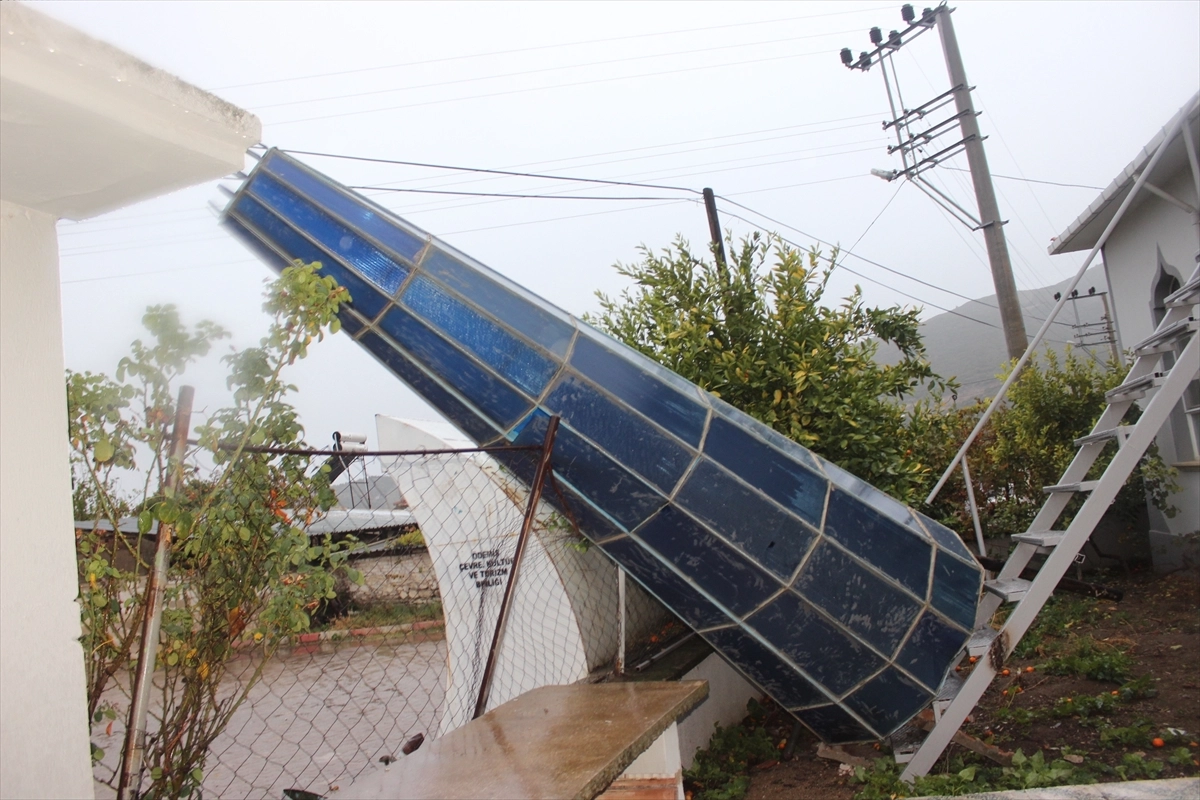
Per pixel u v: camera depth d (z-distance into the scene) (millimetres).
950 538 4883
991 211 14516
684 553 4883
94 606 2889
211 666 3195
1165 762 4453
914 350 7680
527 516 4582
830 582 4695
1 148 1981
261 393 3197
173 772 3084
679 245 7230
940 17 15156
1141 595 8555
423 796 2395
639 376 4938
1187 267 9148
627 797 3146
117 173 2195
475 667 5727
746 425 4887
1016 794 3938
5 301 2156
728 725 6090
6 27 1730
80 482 3119
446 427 6938
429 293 5117
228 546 3189
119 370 2939
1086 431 10148
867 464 6621
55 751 2115
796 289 6859
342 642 8570
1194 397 9336
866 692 4820
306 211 5312
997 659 4668
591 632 5609
